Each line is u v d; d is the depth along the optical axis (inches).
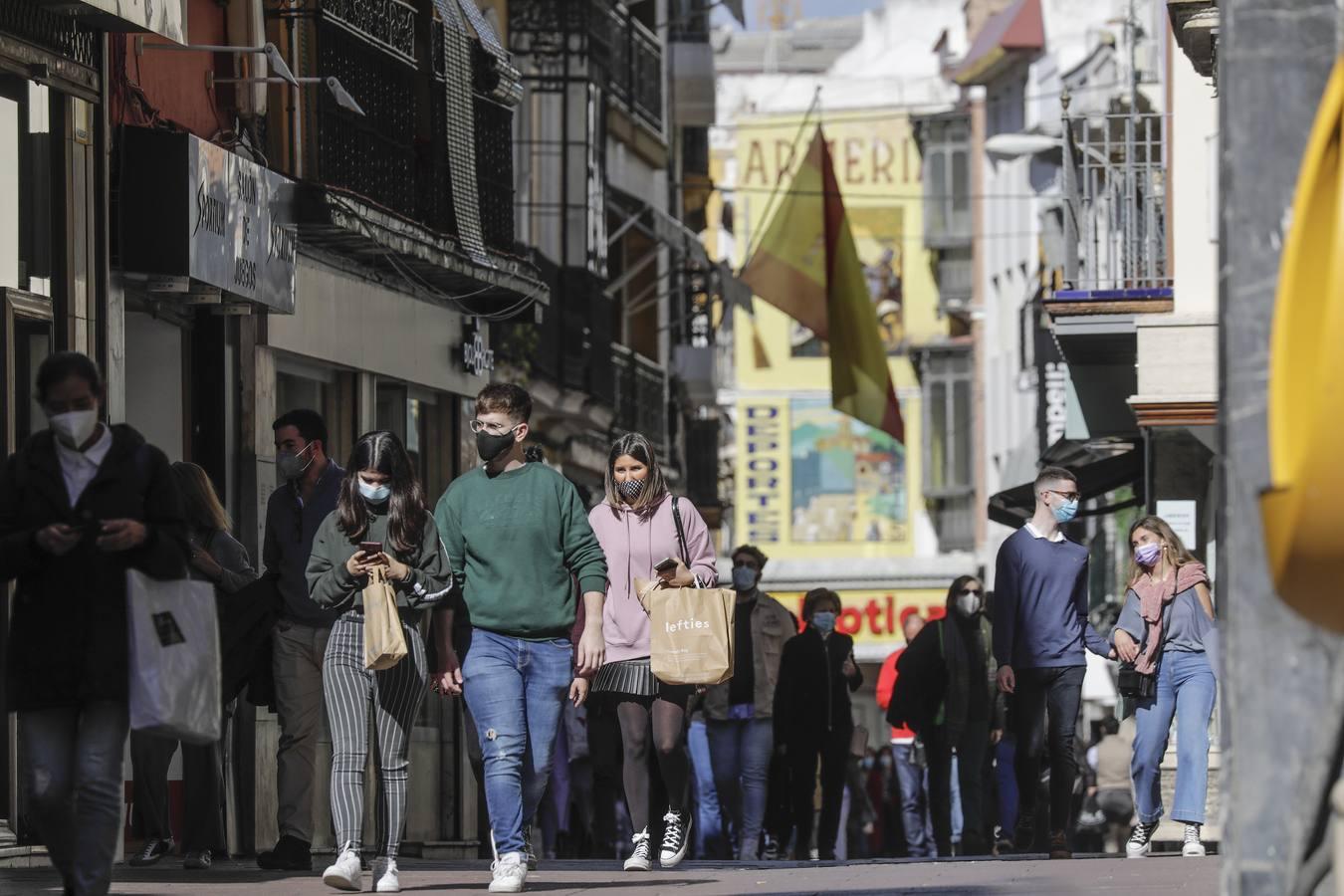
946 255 6190.9
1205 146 1926.7
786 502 6437.0
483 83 1983.3
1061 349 2050.9
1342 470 422.6
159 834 1232.8
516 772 986.7
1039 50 5378.9
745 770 1702.8
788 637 1723.7
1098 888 971.9
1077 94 4468.5
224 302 1466.5
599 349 2832.2
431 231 1780.3
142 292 1368.1
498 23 2623.0
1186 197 1924.2
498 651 987.3
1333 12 460.4
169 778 1371.8
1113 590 3383.4
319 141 1652.3
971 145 6087.6
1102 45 4320.9
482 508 992.2
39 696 743.7
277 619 1152.8
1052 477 1317.7
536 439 2753.4
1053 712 1317.7
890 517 6392.7
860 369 3521.2
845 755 1770.4
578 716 1843.0
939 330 6392.7
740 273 3612.2
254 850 1445.6
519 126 2741.1
